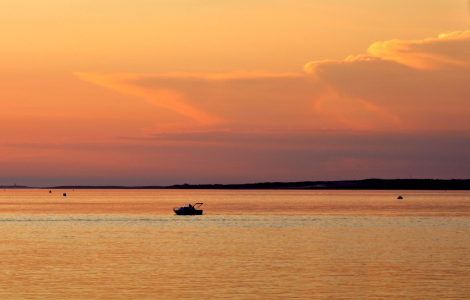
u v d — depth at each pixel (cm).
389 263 7644
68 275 6725
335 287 6106
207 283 6284
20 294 5756
